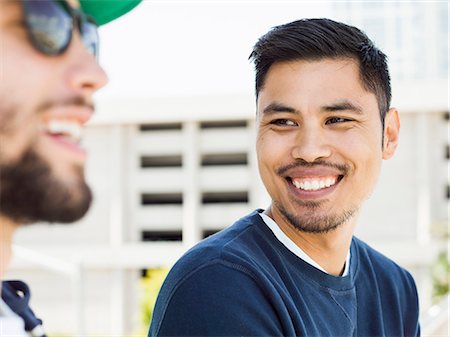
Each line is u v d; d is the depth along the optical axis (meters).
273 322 1.36
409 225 30.44
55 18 0.82
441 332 2.15
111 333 30.59
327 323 1.48
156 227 31.84
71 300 30.33
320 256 1.52
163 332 1.38
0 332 0.87
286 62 1.46
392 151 1.65
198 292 1.35
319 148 1.45
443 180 30.39
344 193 1.49
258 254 1.46
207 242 1.45
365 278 1.64
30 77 0.80
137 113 31.41
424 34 38.91
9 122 0.79
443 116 30.34
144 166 32.06
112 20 1.02
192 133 31.64
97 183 31.70
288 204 1.48
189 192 31.58
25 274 30.53
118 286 30.75
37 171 0.80
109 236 31.50
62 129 0.83
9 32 0.79
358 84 1.48
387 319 1.66
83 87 0.84
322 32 1.46
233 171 31.67
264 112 1.50
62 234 31.30
